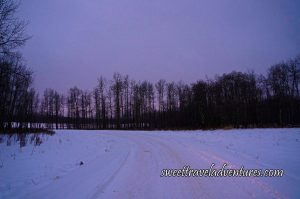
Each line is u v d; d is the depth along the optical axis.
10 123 30.39
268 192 6.05
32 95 43.22
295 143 15.47
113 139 23.97
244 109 55.72
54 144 18.00
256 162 9.59
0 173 8.71
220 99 58.44
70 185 7.18
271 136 21.31
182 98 63.75
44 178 8.09
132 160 11.18
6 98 27.47
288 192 6.00
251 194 5.96
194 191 6.38
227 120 54.25
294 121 50.81
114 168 9.46
